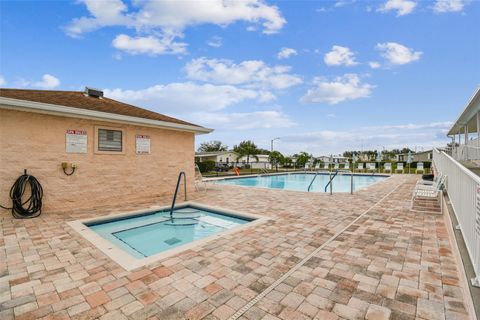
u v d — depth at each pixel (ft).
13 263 12.21
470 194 10.68
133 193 29.76
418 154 142.82
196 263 12.23
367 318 8.16
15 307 8.70
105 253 13.44
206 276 10.94
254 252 13.66
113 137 28.02
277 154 152.97
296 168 143.23
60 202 24.12
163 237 20.12
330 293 9.62
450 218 17.11
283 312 8.48
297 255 13.28
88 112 24.50
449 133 76.02
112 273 11.19
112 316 8.24
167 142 33.37
